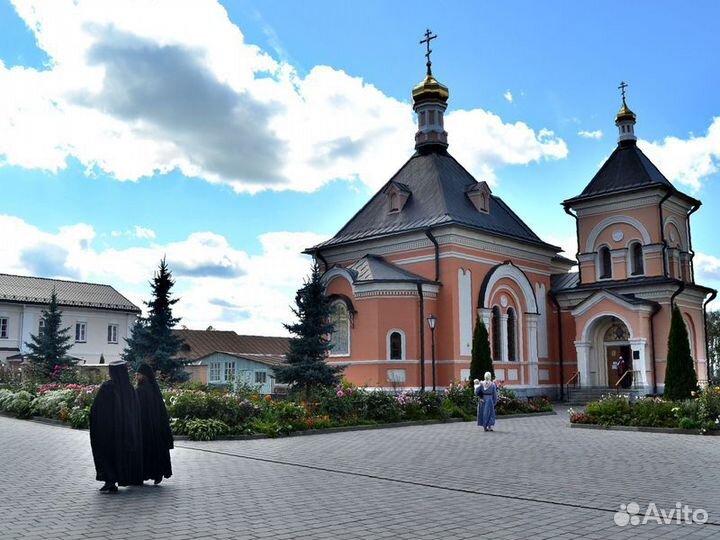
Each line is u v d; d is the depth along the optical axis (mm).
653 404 20859
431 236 31953
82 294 53969
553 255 38625
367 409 21531
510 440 17109
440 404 23969
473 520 8055
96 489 10000
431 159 36594
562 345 37250
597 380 35000
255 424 17953
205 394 19078
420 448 15297
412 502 9117
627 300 33031
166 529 7559
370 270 31203
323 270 36688
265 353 48000
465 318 31719
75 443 15773
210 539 7145
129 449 9875
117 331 54344
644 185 35000
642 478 11070
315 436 18094
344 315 31125
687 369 26344
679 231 37188
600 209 37000
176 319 30469
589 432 19469
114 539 7129
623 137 37750
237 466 12453
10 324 49094
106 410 9906
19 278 52812
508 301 34438
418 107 38125
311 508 8703
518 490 10000
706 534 7438
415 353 30375
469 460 13273
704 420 19062
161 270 30547
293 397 23297
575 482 10680
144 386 10617
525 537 7277
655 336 33625
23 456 13539
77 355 51531
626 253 35875
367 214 36438
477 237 32906
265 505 8883
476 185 35250
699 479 10961
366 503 9039
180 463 12844
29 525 7742
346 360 30641
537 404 28250
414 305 30688
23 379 32969
